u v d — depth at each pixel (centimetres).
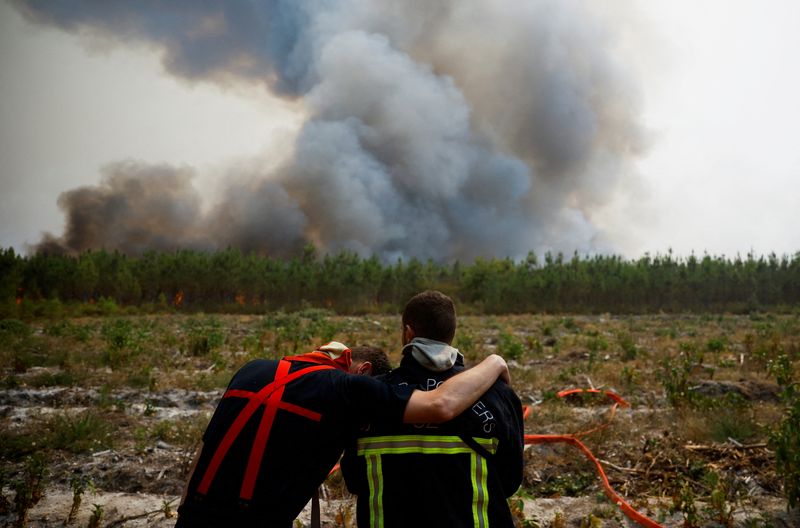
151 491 478
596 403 796
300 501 198
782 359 755
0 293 2892
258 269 3847
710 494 464
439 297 218
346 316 3108
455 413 191
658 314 3497
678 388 732
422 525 187
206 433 207
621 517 434
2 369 964
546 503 465
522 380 930
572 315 3291
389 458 195
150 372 955
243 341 1402
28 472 479
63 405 742
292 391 202
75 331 1520
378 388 195
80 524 408
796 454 425
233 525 191
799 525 411
